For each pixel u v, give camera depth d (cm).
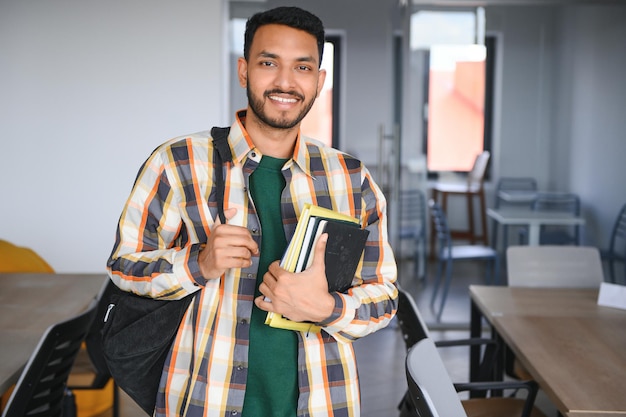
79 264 506
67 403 289
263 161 165
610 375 226
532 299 321
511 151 536
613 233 540
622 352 249
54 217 504
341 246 151
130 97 498
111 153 501
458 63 531
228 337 157
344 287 159
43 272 387
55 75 494
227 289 158
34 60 492
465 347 492
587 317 292
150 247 161
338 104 662
